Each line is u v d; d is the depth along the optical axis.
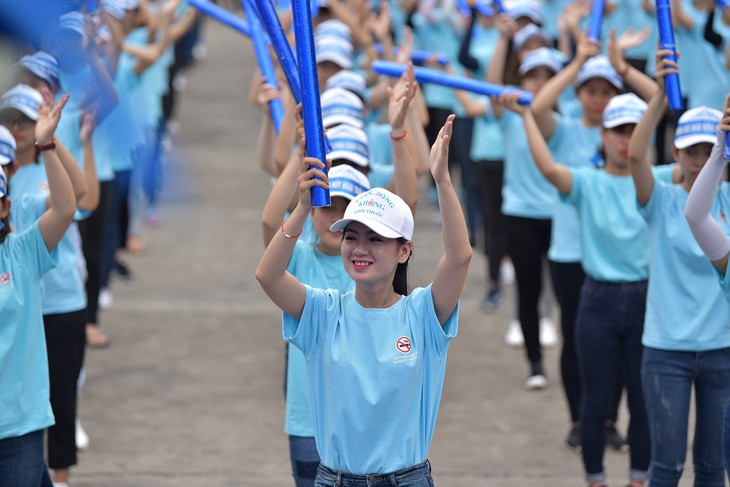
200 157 35.25
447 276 8.53
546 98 15.09
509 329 20.84
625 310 13.29
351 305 8.70
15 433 9.89
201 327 20.81
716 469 11.54
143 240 26.94
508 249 17.41
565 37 20.64
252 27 12.99
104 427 15.98
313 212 10.43
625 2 24.56
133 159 21.84
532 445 15.47
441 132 8.37
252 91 15.80
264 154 13.23
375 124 17.91
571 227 15.41
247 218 28.88
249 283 23.69
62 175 10.02
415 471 8.59
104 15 16.12
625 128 13.22
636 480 13.54
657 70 11.27
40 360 10.17
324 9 21.72
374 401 8.45
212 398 17.27
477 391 17.64
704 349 11.34
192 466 14.60
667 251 11.50
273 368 18.72
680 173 12.70
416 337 8.59
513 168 17.23
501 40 17.39
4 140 10.69
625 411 16.95
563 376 15.41
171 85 32.03
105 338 19.59
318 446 8.82
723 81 19.97
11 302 9.84
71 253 13.30
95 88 14.18
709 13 18.56
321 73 17.19
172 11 20.98
